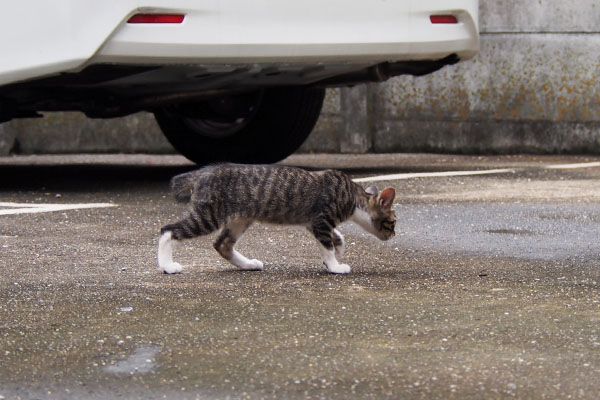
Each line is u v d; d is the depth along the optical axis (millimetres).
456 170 11734
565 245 6738
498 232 7301
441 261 6199
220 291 5250
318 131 15352
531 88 14422
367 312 4707
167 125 11867
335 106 15242
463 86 14695
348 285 5410
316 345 4125
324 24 9062
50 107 10055
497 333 4297
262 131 11078
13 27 8602
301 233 7316
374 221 6371
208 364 3875
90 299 5055
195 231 5840
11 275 5723
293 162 13422
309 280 5578
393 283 5465
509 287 5309
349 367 3822
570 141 14375
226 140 11438
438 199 9016
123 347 4129
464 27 9883
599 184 10148
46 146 16000
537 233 7242
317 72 9750
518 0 14312
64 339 4262
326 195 5980
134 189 10055
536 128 14469
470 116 14711
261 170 5965
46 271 5848
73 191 9883
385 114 15164
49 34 8422
